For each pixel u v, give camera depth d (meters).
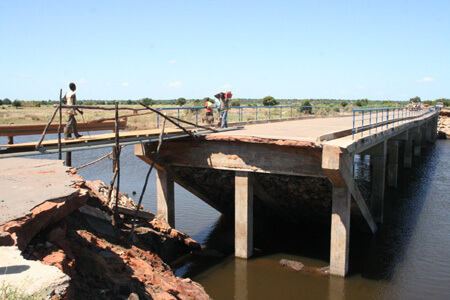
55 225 7.07
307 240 17.31
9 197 6.76
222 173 16.44
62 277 4.50
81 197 7.61
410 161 34.84
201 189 18.36
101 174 29.47
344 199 12.67
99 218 11.19
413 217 20.53
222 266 14.12
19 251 5.02
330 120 32.50
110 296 6.71
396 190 26.73
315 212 18.50
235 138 13.66
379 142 17.80
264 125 24.17
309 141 12.23
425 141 48.59
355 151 13.57
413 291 12.29
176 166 16.42
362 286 12.59
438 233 17.98
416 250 15.88
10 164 9.62
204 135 14.29
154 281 8.48
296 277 13.23
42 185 7.64
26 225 5.98
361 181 28.91
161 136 12.95
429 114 43.97
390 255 15.35
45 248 6.30
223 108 18.53
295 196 17.48
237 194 14.27
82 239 8.66
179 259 14.68
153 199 22.33
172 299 7.71
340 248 12.95
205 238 17.14
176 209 21.19
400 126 22.61
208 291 12.23
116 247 9.94
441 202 23.44
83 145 11.19
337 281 12.94
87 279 6.84
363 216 16.12
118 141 11.07
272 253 15.55
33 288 4.16
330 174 12.01
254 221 20.30
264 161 13.53
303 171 12.86
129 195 23.11
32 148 10.20
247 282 12.88
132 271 8.45
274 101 67.00
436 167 35.31
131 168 32.09
